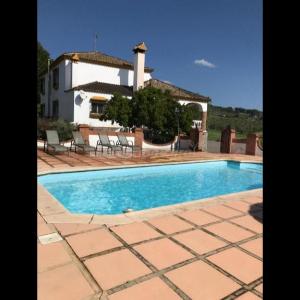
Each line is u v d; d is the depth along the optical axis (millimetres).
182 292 2973
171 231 4621
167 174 12625
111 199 8766
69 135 16859
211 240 4324
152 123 19062
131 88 27234
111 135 17641
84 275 3203
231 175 13273
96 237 4242
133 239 4234
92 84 24781
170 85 30422
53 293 2861
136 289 2984
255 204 6398
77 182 10219
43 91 31984
